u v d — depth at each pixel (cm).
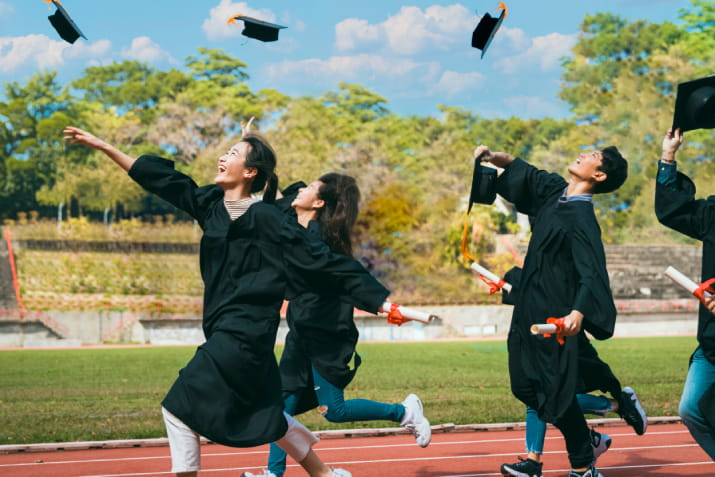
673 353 2019
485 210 3891
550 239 518
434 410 959
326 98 5853
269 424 421
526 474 548
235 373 416
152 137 5112
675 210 478
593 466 539
